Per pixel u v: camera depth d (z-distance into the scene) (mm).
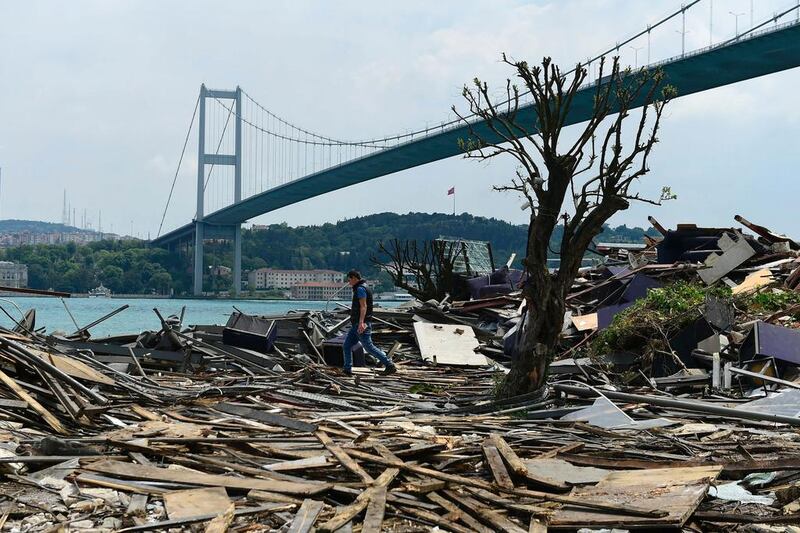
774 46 47500
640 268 19125
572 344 15828
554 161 9422
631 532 4695
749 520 4840
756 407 8812
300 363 13492
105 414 7504
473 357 15789
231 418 7883
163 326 13328
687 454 6867
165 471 5492
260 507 4844
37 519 4547
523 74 9273
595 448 6906
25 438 6324
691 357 12414
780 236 20484
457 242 27688
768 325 11562
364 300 13109
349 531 4469
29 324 12875
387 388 11961
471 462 6246
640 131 9312
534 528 4633
